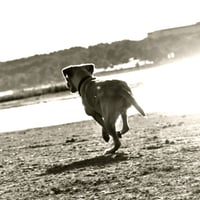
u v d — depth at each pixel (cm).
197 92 2584
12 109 4256
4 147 1600
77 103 3369
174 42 12862
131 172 876
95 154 1149
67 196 777
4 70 13800
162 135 1326
